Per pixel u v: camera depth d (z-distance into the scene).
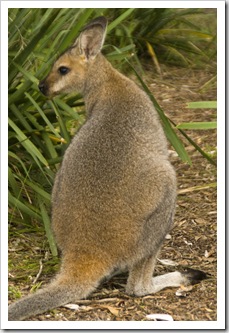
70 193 5.79
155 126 6.14
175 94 10.81
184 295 5.91
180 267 6.51
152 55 11.24
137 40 11.49
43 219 6.66
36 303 5.41
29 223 7.04
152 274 5.97
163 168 5.82
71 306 5.64
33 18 7.37
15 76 7.07
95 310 5.64
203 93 10.89
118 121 5.99
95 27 6.91
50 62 7.17
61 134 7.25
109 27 7.65
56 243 6.07
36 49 7.45
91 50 6.92
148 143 5.93
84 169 5.79
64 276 5.64
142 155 5.82
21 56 6.92
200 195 8.00
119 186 5.69
